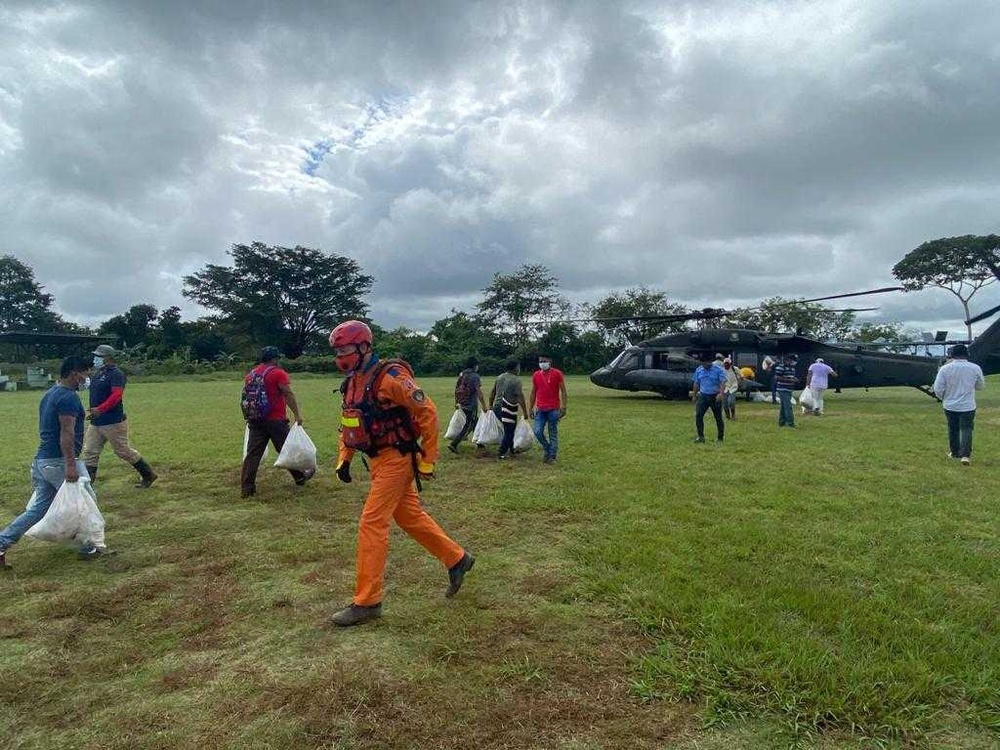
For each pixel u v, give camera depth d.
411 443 3.46
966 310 42.34
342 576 4.07
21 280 59.53
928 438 10.03
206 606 3.59
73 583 3.98
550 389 8.07
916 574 3.96
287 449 6.44
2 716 2.51
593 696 2.62
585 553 4.35
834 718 2.44
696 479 6.85
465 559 3.65
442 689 2.67
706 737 2.35
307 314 70.12
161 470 7.79
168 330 63.31
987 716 2.44
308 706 2.54
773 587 3.62
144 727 2.42
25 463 8.37
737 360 17.97
